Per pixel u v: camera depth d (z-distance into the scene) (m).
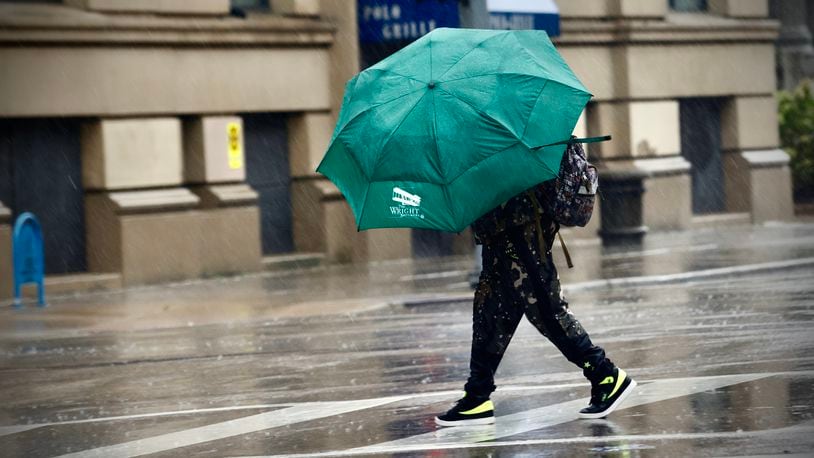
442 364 23.64
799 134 72.38
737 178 67.38
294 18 50.38
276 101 49.91
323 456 15.53
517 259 15.98
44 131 43.69
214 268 47.47
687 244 53.91
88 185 44.75
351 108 16.14
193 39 46.50
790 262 42.06
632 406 17.44
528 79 15.28
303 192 51.75
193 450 16.59
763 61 68.06
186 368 25.45
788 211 68.94
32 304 40.31
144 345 29.70
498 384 20.55
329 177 16.56
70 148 44.53
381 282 43.56
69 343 30.73
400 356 25.19
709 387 18.59
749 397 17.58
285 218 51.81
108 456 16.52
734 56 66.62
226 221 47.94
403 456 15.17
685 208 63.91
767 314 28.06
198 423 18.73
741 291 34.31
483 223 16.00
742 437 14.89
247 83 48.84
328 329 31.09
